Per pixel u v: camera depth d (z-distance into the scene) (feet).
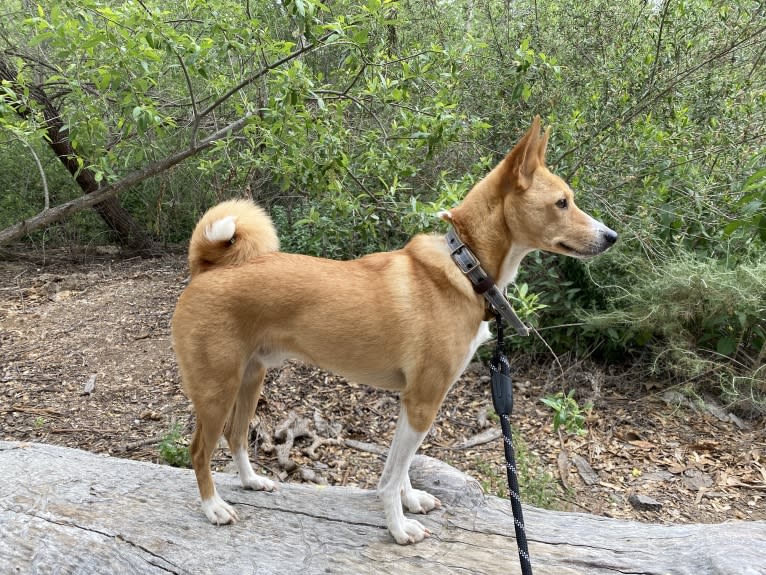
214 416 2.52
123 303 6.63
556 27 5.80
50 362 5.25
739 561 2.22
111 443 4.11
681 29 5.16
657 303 4.77
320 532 2.60
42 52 6.40
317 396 4.87
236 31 4.08
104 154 5.37
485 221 2.53
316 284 2.50
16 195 8.98
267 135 4.39
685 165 5.18
